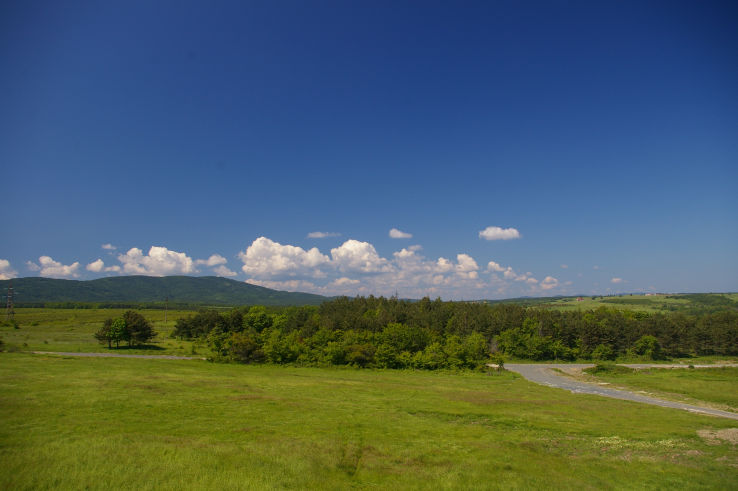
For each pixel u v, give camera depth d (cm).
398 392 5238
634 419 3962
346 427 3256
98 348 9688
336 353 8306
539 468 2345
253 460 2222
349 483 2034
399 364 8512
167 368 6419
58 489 1727
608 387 7000
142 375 5378
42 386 4156
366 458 2472
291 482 1948
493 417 3875
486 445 2853
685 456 2647
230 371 6694
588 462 2523
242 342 8294
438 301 17062
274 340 8506
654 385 6844
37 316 17562
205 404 3803
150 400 3809
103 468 1966
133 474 1916
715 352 13200
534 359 11562
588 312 16362
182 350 9938
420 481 2086
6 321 14225
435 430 3309
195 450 2325
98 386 4322
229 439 2680
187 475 1938
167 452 2262
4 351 7531
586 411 4344
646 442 2997
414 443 2878
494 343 11688
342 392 5025
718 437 3178
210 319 12800
